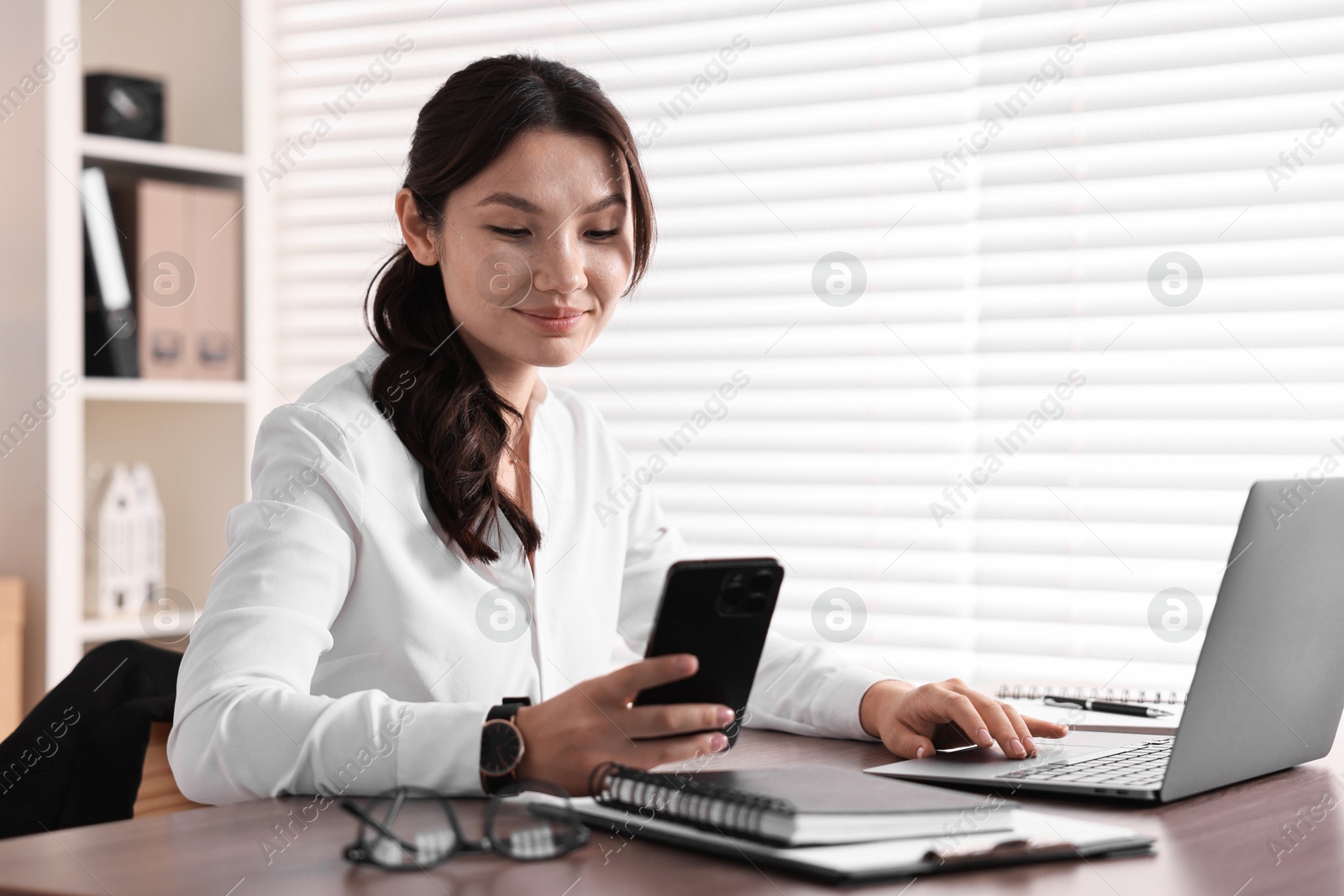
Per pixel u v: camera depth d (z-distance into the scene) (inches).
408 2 100.3
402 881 25.9
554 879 25.9
